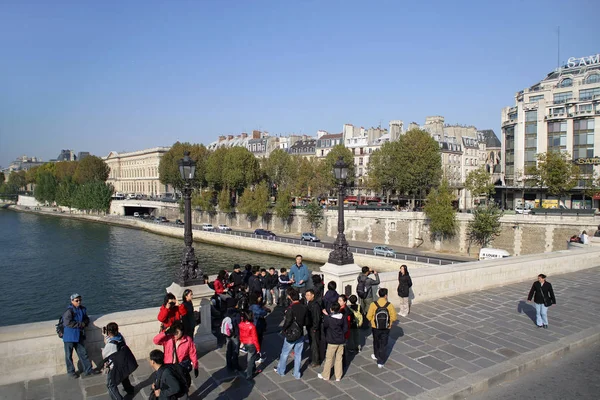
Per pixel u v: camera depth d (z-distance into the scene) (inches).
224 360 357.4
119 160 5792.3
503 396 308.7
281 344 398.3
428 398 291.6
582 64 2519.7
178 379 246.2
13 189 6683.1
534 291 452.4
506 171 2706.7
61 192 4682.6
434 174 2402.8
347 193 3233.3
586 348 405.4
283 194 2625.5
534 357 362.9
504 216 1738.4
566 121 2306.8
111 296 1476.4
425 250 1959.9
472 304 534.0
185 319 343.6
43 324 326.6
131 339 351.9
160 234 3058.6
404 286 478.3
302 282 511.8
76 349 321.7
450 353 374.3
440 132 3248.0
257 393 300.0
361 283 440.8
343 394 299.0
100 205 4178.2
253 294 365.1
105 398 292.4
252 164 3164.4
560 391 316.8
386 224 2148.1
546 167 1959.9
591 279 700.0
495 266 633.0
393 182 2600.9
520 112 2498.8
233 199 3339.1
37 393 297.3
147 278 1732.3
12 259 2118.6
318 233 2482.8
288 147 4141.2
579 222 1529.3
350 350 379.6
